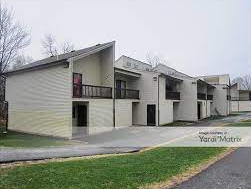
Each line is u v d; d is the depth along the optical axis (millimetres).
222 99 42438
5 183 6215
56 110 19266
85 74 22281
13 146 14344
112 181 6562
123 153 12109
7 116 23734
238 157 10281
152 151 12148
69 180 6551
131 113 25750
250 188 6391
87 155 11320
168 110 29297
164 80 28328
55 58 22859
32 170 7551
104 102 21812
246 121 29938
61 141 16906
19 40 44750
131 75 26500
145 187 6273
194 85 32125
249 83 80938
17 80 22844
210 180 7027
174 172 7680
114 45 23266
